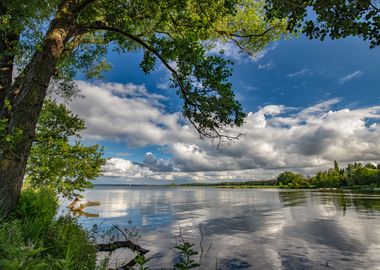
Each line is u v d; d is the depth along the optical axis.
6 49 9.45
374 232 20.97
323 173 191.50
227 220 29.62
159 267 11.77
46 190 8.32
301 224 25.72
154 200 73.56
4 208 5.74
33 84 7.02
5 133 6.27
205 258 13.67
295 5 5.39
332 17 5.11
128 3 10.73
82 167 11.70
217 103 9.26
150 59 10.64
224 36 14.80
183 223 27.00
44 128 12.08
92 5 10.31
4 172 6.10
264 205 51.75
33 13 8.45
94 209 42.56
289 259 13.72
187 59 9.45
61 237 6.41
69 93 13.91
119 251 12.91
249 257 14.02
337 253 14.90
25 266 2.08
